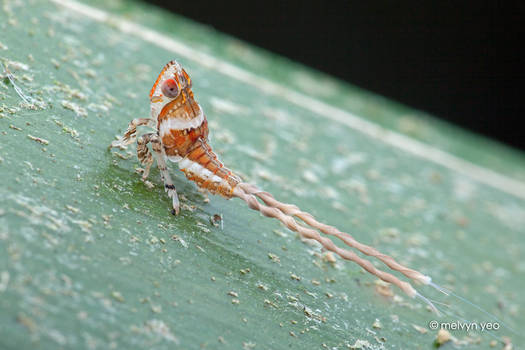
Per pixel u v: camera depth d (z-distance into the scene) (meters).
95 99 0.09
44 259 0.08
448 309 0.09
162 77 0.08
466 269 0.09
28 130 0.08
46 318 0.07
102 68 0.09
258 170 0.09
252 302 0.08
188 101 0.08
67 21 0.09
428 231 0.09
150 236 0.08
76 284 0.08
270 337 0.08
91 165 0.08
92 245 0.08
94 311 0.08
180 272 0.08
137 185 0.08
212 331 0.08
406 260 0.09
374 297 0.08
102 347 0.07
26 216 0.08
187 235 0.08
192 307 0.08
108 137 0.08
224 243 0.08
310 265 0.08
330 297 0.08
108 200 0.08
